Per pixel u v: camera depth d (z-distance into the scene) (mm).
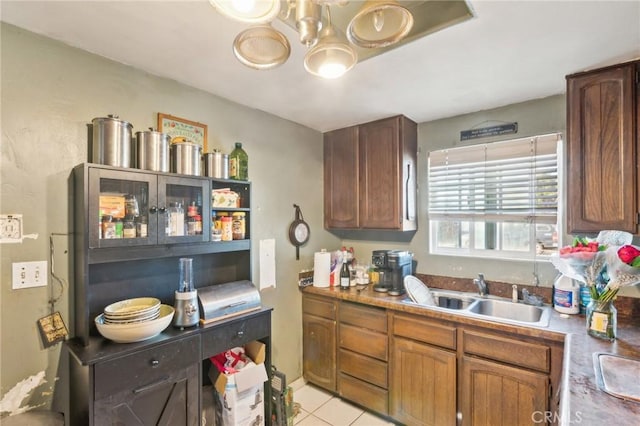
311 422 2197
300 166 2750
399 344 2131
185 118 1946
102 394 1301
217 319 1759
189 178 1733
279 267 2541
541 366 1637
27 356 1381
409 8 1409
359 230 3018
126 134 1525
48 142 1447
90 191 1386
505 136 2303
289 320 2611
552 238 2154
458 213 2516
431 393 1987
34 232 1406
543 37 1404
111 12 1272
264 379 1887
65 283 1484
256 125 2379
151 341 1462
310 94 2100
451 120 2543
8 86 1350
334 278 2709
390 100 2197
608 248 1476
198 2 1210
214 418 1873
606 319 1498
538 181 2188
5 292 1335
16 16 1298
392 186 2521
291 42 1452
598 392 1020
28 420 1274
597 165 1630
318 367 2582
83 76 1554
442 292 2465
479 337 1831
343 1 872
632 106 1553
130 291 1721
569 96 1732
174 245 1667
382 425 2166
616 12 1229
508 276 2273
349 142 2807
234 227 2031
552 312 1932
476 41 1443
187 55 1613
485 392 1802
